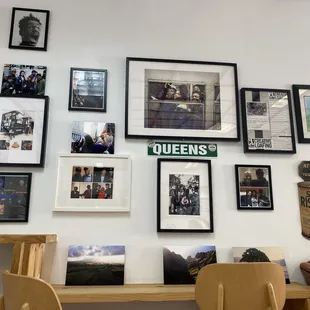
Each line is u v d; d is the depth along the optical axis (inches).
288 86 89.7
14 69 81.4
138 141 81.2
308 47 93.0
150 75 84.7
